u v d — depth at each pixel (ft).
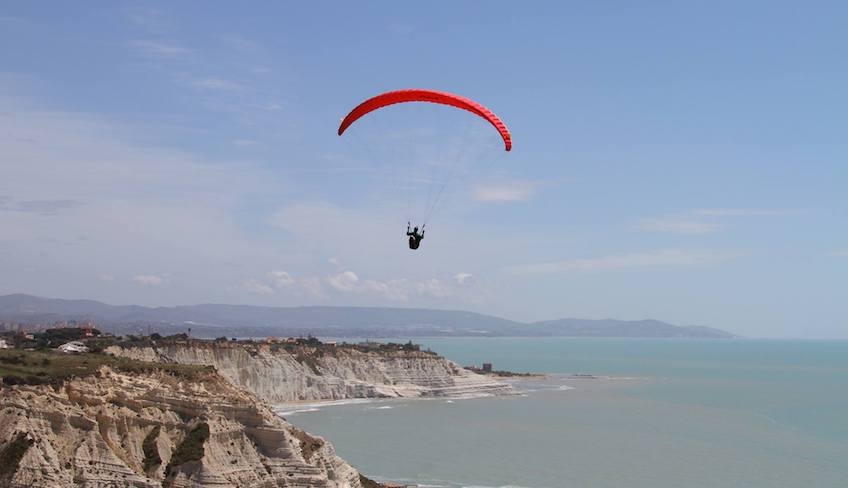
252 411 244.42
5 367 244.42
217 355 572.92
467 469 342.44
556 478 324.80
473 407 604.49
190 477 222.89
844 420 524.93
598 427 486.79
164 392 246.06
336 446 400.88
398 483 313.53
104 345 479.00
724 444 417.90
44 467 207.92
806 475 333.42
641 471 340.80
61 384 233.96
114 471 216.33
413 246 143.33
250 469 234.58
